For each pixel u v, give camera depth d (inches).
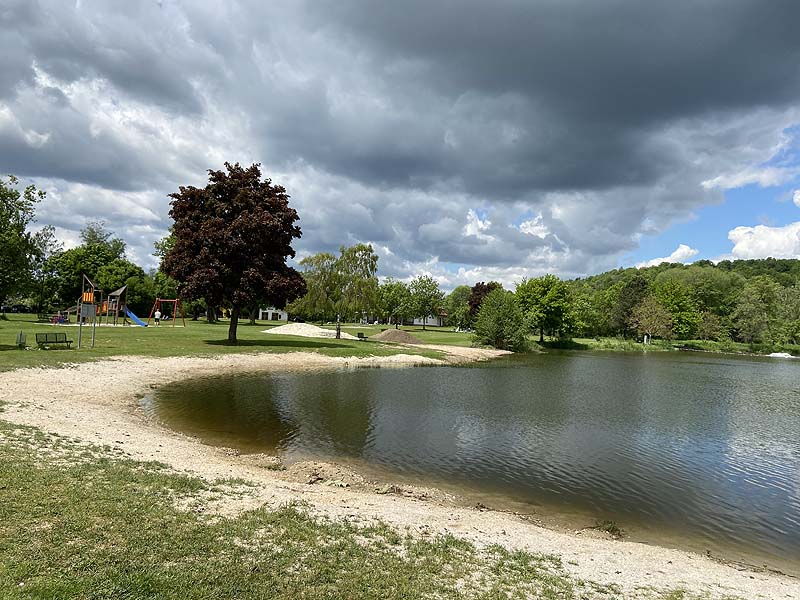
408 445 631.8
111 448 458.6
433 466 558.3
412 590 248.8
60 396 707.4
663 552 369.1
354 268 2177.7
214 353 1364.4
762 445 742.5
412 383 1178.0
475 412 867.4
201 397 852.0
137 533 273.1
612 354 2795.3
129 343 1424.7
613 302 4242.1
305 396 920.9
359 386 1081.4
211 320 3085.6
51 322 2190.0
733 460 655.1
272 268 1588.3
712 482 558.3
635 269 7352.4
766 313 4065.0
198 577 233.3
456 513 410.0
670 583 304.3
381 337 2465.6
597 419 871.7
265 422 705.6
